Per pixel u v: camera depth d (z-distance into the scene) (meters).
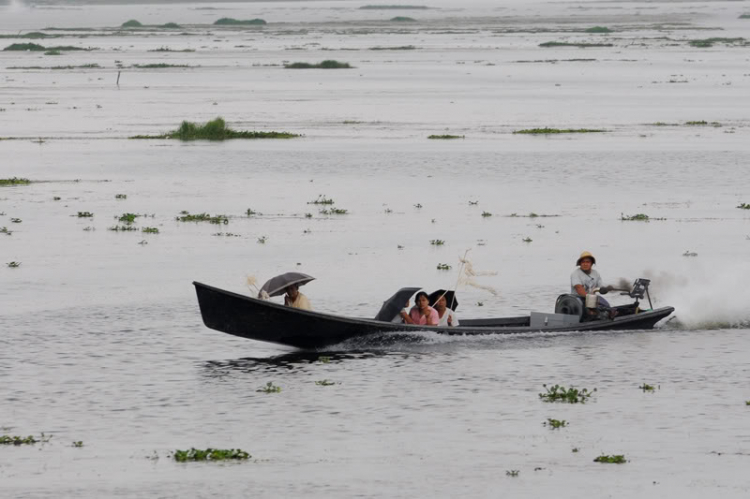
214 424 59.00
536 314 82.19
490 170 181.25
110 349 76.06
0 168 186.62
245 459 53.41
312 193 157.88
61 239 121.75
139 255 112.56
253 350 76.06
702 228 127.69
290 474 51.19
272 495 48.47
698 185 164.25
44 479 50.56
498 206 145.75
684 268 104.75
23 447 55.31
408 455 53.94
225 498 48.12
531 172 178.75
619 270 104.12
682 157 194.75
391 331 75.75
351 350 75.69
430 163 189.62
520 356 73.88
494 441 56.03
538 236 123.00
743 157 194.00
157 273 103.25
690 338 79.31
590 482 50.09
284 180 171.38
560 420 59.53
